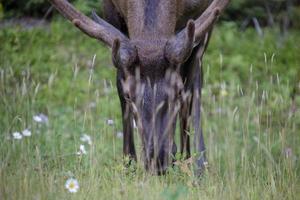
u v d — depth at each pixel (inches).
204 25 462.3
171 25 478.3
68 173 440.8
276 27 941.8
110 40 459.5
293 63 821.9
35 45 791.1
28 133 471.5
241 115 611.2
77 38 837.2
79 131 568.1
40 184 410.6
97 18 475.2
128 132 501.4
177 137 619.5
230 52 856.3
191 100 526.9
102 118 619.5
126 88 450.0
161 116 446.6
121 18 524.7
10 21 858.8
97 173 438.9
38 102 602.5
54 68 741.9
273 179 443.8
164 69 450.3
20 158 446.6
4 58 704.4
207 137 573.0
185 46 444.5
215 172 461.7
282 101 514.6
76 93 686.5
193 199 422.9
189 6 515.8
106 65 780.0
